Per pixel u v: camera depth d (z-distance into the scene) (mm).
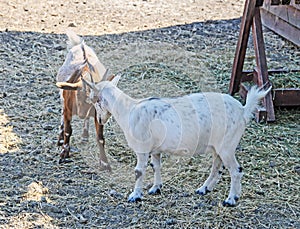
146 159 4809
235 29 10203
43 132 6207
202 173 5391
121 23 10508
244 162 5641
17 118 6508
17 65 8172
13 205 4855
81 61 5469
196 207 4863
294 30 9312
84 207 4852
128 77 7613
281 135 6246
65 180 5262
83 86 5004
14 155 5684
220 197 5004
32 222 4629
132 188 5145
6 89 7316
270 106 6551
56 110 6762
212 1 12336
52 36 9562
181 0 12438
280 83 7031
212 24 10492
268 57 8828
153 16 11047
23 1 11984
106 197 5004
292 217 4766
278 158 5746
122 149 5805
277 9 9812
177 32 9914
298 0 6656
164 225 4617
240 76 7094
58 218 4699
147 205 4879
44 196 5008
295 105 6801
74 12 11242
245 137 6168
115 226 4605
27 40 9297
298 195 5090
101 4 11945
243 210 4824
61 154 5582
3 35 9500
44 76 7801
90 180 5270
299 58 8828
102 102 4871
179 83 7527
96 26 10273
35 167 5480
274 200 4988
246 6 6676
